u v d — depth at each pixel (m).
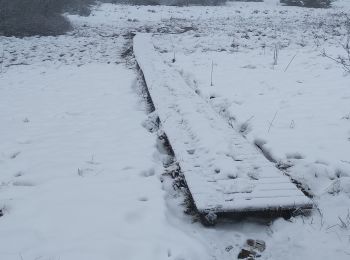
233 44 16.86
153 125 8.14
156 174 6.03
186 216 5.05
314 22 24.17
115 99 10.14
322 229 4.59
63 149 7.00
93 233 4.37
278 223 4.79
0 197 5.30
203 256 4.17
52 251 4.05
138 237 4.29
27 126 8.35
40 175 5.92
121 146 7.06
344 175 5.90
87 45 17.91
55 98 10.43
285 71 12.48
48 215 4.76
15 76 12.90
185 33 20.48
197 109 8.31
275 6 39.41
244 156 6.11
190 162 5.92
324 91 10.12
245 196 4.98
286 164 6.21
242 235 4.68
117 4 41.03
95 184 5.60
